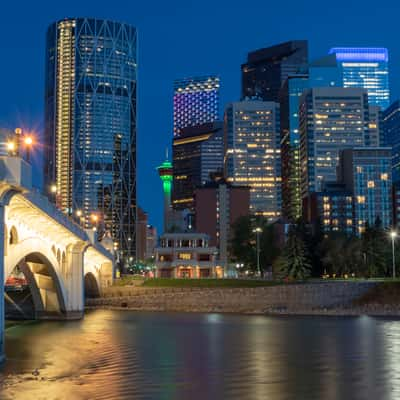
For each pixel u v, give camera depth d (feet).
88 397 111.34
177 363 153.79
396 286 392.47
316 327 263.08
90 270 384.27
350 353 173.68
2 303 144.87
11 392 116.06
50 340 205.05
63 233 236.63
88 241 284.00
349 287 395.55
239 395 113.39
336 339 212.23
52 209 193.16
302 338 214.90
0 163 135.33
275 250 619.26
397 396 112.78
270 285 429.38
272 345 193.57
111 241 474.90
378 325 275.80
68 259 280.31
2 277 143.43
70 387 120.88
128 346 188.96
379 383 125.80
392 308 372.58
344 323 289.33
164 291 412.98
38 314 283.79
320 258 542.98
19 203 166.71
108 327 254.47
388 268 519.60
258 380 129.08
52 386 121.80
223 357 164.66
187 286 446.19
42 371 140.67
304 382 126.62
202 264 629.10
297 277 483.92
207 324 276.41
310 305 389.19
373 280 442.91
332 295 393.09
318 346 190.29
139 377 132.77
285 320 306.35
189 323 281.54
